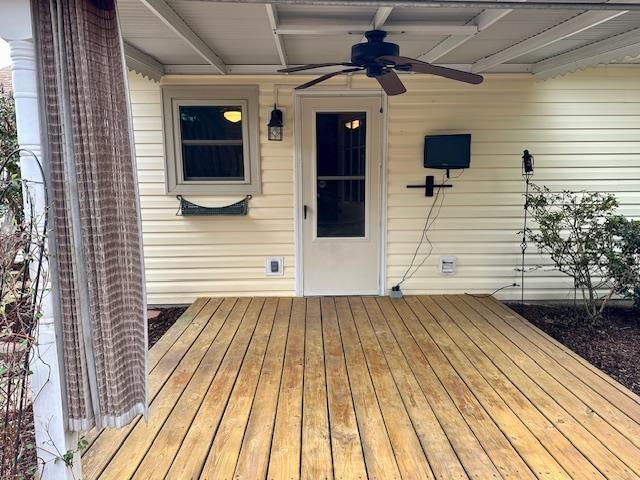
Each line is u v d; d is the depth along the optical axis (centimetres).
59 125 160
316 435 223
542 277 478
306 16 293
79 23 157
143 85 434
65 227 164
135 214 179
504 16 286
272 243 464
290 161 453
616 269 394
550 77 428
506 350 332
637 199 470
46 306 161
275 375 290
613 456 205
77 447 179
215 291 468
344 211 465
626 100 457
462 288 480
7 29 151
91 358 170
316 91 443
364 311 424
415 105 450
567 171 465
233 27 307
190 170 451
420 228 470
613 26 312
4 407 177
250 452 209
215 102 439
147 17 286
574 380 283
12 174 175
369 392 267
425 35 327
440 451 210
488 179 464
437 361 312
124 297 181
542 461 202
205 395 264
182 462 202
